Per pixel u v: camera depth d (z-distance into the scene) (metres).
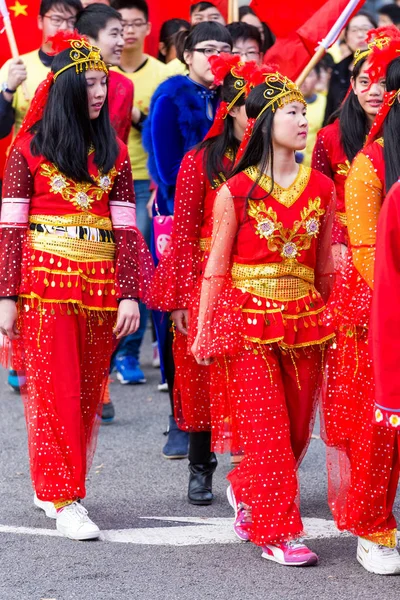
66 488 7.41
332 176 8.92
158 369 13.12
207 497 8.24
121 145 7.63
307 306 6.95
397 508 8.05
